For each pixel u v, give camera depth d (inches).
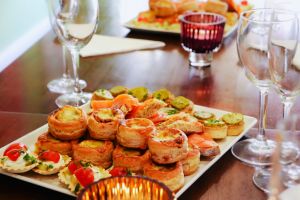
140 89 38.7
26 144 34.2
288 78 32.0
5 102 41.9
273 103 41.4
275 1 47.6
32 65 48.7
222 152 33.2
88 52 50.1
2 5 79.9
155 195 26.1
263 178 31.4
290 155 23.0
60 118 33.2
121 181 26.1
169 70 47.6
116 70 47.5
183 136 30.0
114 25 57.5
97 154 31.3
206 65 48.4
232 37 55.0
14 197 29.9
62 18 41.7
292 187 21.8
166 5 56.2
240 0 61.8
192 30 47.2
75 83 43.1
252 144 34.9
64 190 29.4
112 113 32.9
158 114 34.6
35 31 90.9
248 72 34.8
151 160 30.3
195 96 42.8
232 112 39.2
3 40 81.1
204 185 31.0
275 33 31.6
